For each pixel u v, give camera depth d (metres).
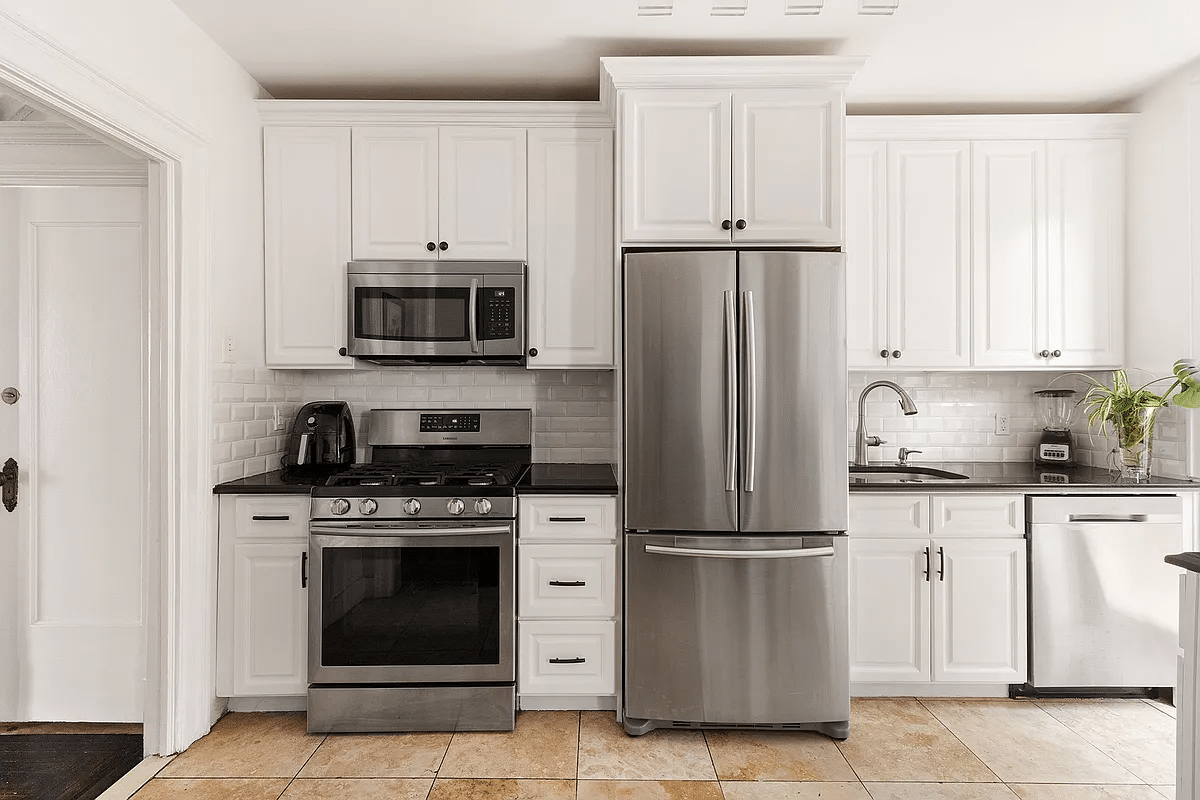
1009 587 2.86
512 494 2.67
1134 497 2.83
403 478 2.81
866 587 2.87
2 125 2.65
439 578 2.65
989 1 2.43
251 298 2.96
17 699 2.76
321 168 3.06
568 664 2.73
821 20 2.56
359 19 2.55
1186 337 2.88
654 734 2.66
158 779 2.32
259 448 3.03
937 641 2.86
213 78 2.68
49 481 2.75
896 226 3.16
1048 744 2.55
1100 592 2.83
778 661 2.61
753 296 2.61
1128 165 3.16
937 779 2.33
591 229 3.09
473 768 2.39
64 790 2.29
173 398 2.48
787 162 2.75
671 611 2.63
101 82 2.03
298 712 2.82
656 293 2.63
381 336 3.04
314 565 2.62
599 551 2.72
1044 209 3.16
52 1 1.85
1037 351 3.16
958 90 3.13
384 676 2.63
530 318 3.10
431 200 3.07
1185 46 2.73
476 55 2.85
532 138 3.08
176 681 2.48
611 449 3.44
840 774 2.36
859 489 2.86
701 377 2.61
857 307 3.17
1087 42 2.71
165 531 2.48
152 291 2.49
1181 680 1.57
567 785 2.29
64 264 2.74
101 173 2.69
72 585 2.74
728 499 2.61
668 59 2.69
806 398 2.61
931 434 3.51
